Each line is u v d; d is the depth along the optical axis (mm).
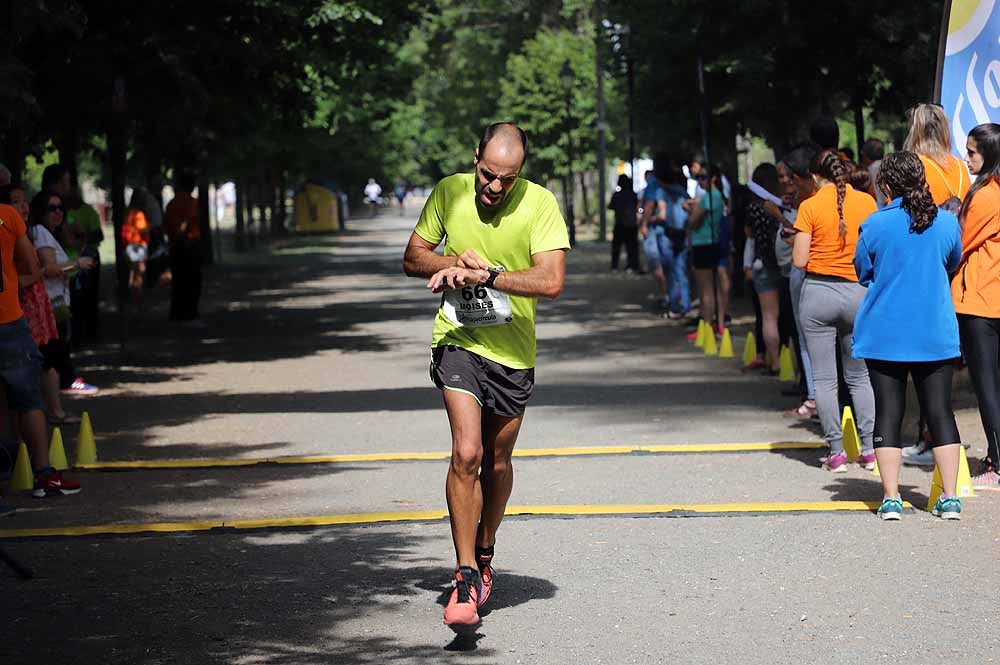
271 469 14125
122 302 25453
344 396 19594
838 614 8797
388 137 97250
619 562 10148
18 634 8578
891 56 26562
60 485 13047
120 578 9906
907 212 11250
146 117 26859
